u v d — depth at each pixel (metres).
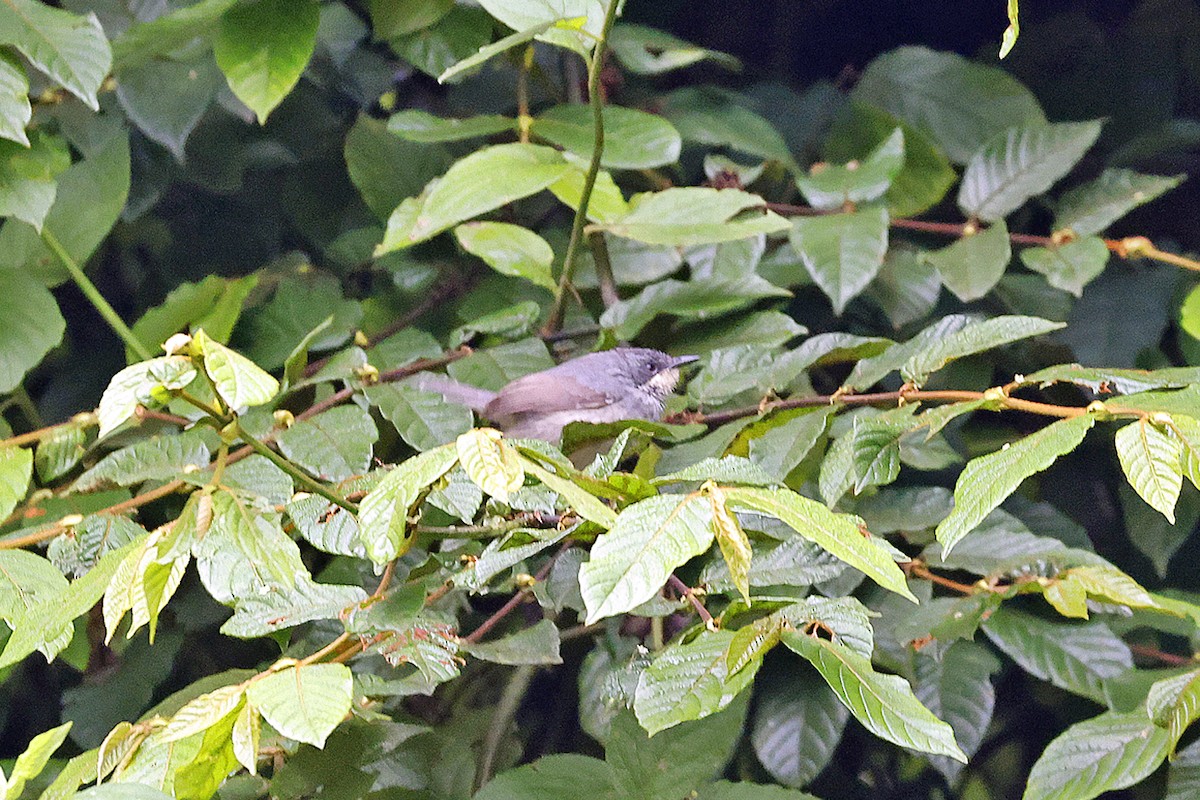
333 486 3.05
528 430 4.43
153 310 4.34
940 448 4.03
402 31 4.74
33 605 2.57
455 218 3.83
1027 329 3.00
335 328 4.64
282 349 4.61
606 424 3.25
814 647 2.33
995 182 4.88
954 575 4.01
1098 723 3.01
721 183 5.04
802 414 3.42
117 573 2.27
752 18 6.77
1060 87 5.96
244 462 3.37
